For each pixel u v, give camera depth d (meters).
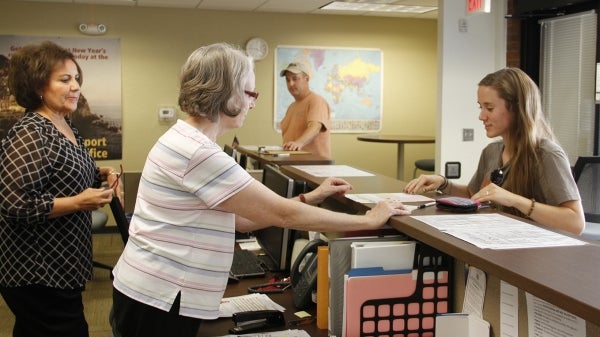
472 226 1.26
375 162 6.87
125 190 3.71
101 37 5.95
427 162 6.25
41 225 1.81
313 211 1.29
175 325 1.24
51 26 5.82
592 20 4.49
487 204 1.59
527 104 1.76
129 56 6.04
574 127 4.75
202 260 1.24
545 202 1.73
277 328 1.55
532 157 1.74
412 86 6.84
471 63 5.02
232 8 6.12
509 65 5.06
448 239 1.13
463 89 5.02
